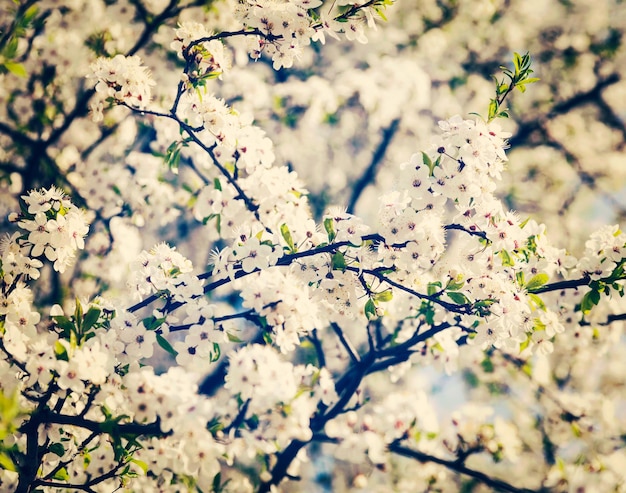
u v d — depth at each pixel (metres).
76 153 7.14
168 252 4.00
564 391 7.08
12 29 4.25
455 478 6.93
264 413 3.82
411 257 3.66
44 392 3.54
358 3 3.90
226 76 7.35
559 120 9.12
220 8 6.55
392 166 9.27
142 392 3.29
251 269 3.71
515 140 9.10
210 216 4.28
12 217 3.60
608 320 5.30
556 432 6.48
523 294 3.82
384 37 9.17
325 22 3.94
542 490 5.78
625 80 9.07
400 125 9.05
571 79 9.22
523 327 3.88
